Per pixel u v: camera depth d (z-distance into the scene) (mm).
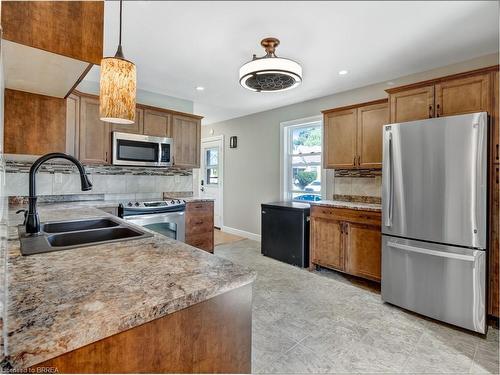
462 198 2145
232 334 922
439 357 1858
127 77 1309
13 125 1794
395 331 2172
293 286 3035
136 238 1395
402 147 2463
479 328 2094
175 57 2828
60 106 1961
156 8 2014
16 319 612
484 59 2756
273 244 3998
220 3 1958
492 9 1999
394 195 2525
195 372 826
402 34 2359
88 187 1520
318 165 4281
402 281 2490
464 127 2127
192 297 781
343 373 1704
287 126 4656
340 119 3541
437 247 2271
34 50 1008
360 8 1999
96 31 1120
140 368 708
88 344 618
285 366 1761
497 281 2184
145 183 3967
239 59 2873
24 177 2977
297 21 2176
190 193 4449
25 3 963
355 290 2943
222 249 4516
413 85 2604
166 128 3881
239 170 5605
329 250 3381
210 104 4598
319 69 3096
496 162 2186
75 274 893
